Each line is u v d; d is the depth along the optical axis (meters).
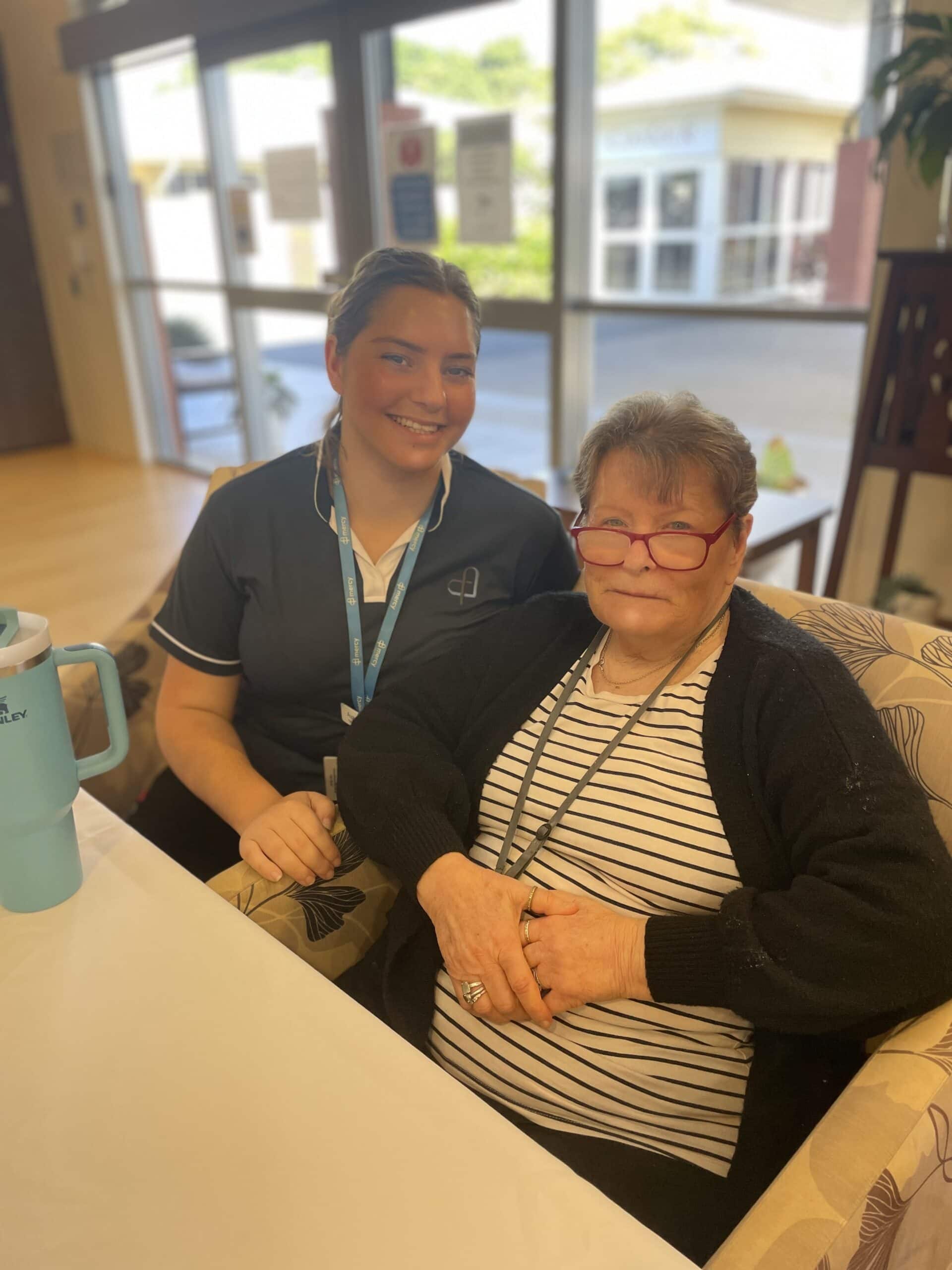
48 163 5.25
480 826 1.08
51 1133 0.60
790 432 3.13
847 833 0.80
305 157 3.92
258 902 0.98
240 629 1.22
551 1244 0.53
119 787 1.41
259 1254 0.52
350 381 1.09
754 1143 0.85
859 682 0.94
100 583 3.65
